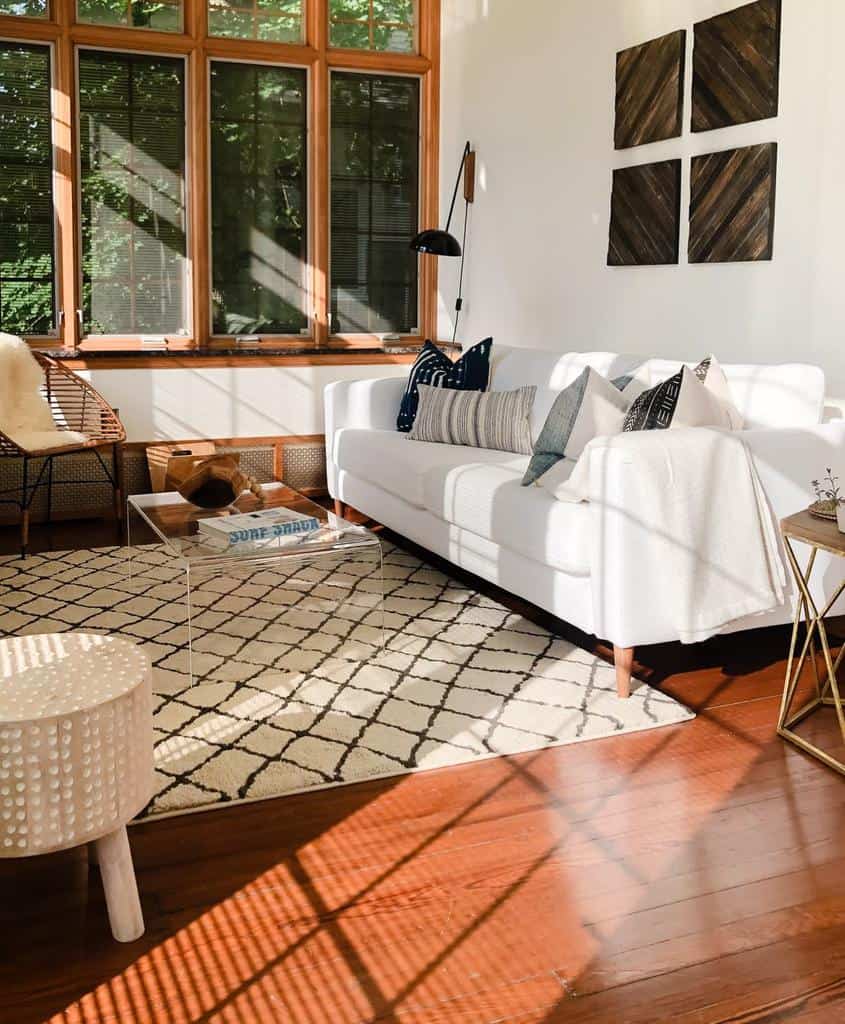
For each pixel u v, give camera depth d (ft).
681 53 14.34
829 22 11.99
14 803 5.98
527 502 11.12
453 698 9.91
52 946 6.26
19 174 18.84
